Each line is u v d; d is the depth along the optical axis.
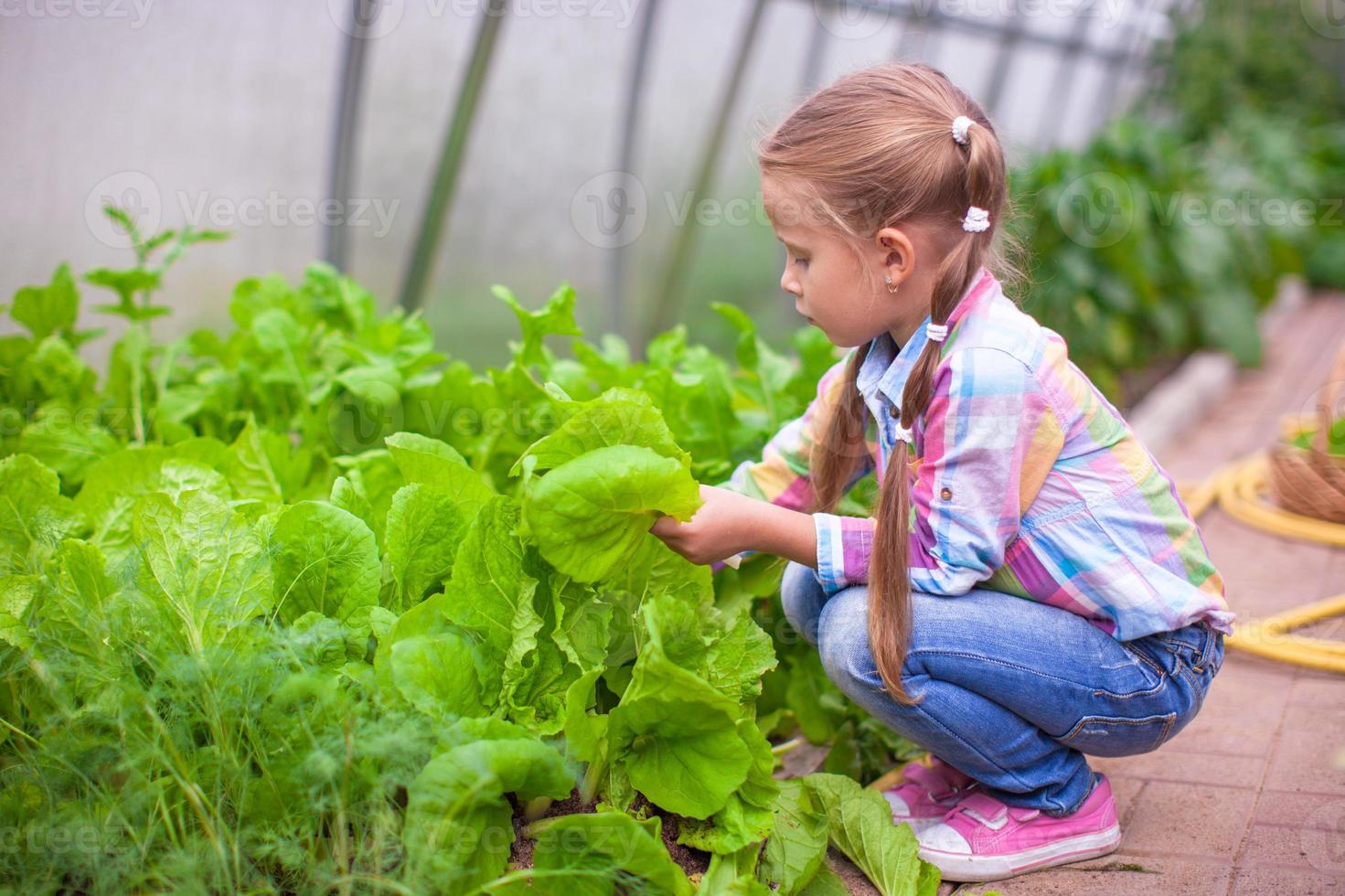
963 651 1.32
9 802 1.18
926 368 1.28
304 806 1.11
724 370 2.05
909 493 1.34
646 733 1.20
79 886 1.09
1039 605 1.36
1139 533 1.34
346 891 1.00
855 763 1.67
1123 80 7.91
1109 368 4.83
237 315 2.23
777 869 1.27
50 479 1.42
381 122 3.10
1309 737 1.76
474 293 3.69
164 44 2.54
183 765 1.10
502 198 3.58
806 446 1.59
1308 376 4.85
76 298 2.21
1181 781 1.65
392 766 1.06
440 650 1.13
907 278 1.32
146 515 1.23
